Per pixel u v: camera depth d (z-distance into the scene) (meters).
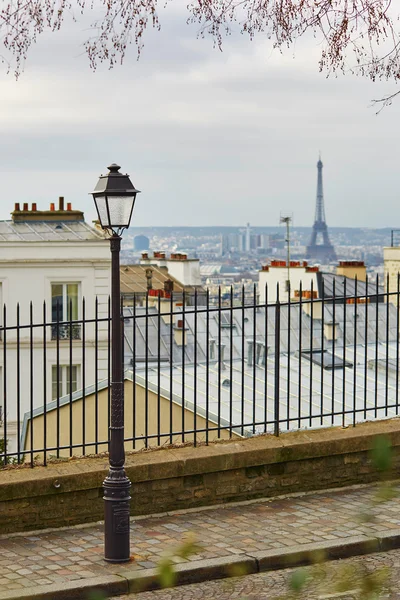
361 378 24.38
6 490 12.49
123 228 11.74
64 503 12.86
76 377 49.19
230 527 12.80
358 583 4.92
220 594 10.73
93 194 11.73
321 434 14.64
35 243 50.03
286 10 13.84
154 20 13.36
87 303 50.50
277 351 14.49
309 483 14.36
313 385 23.58
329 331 46.50
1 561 11.53
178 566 11.16
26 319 49.66
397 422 15.27
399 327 14.95
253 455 13.89
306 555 11.67
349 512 13.36
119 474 11.57
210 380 24.30
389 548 12.18
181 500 13.56
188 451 13.77
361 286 60.16
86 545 12.16
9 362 48.81
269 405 21.84
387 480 4.64
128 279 71.62
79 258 50.41
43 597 10.40
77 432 23.08
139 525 12.97
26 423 24.06
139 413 22.44
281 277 62.53
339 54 14.16
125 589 10.80
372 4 13.94
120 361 11.69
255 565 11.43
